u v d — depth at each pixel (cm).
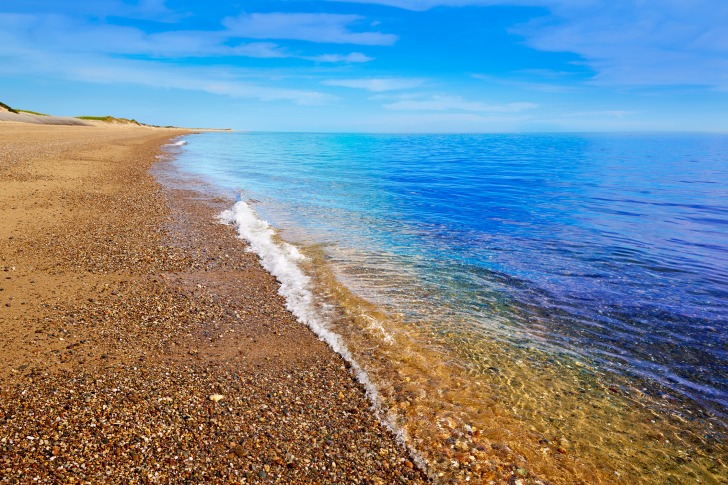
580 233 1461
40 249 1052
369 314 819
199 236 1290
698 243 1338
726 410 569
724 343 733
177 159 3694
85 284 873
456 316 820
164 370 596
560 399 584
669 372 651
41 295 803
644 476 459
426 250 1240
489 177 3117
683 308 864
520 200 2134
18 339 643
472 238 1380
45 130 5416
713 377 640
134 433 457
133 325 725
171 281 930
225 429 484
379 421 530
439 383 612
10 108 8388
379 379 617
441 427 523
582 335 756
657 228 1543
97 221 1356
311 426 509
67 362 593
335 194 2223
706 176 3209
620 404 577
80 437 441
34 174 2064
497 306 866
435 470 456
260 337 725
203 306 823
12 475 380
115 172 2431
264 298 885
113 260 1023
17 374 552
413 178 3011
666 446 504
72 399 507
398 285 967
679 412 564
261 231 1383
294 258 1126
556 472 461
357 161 4412
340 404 559
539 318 817
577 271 1072
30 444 423
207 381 580
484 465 466
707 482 452
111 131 7100
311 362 657
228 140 9219
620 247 1288
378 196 2195
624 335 758
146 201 1723
